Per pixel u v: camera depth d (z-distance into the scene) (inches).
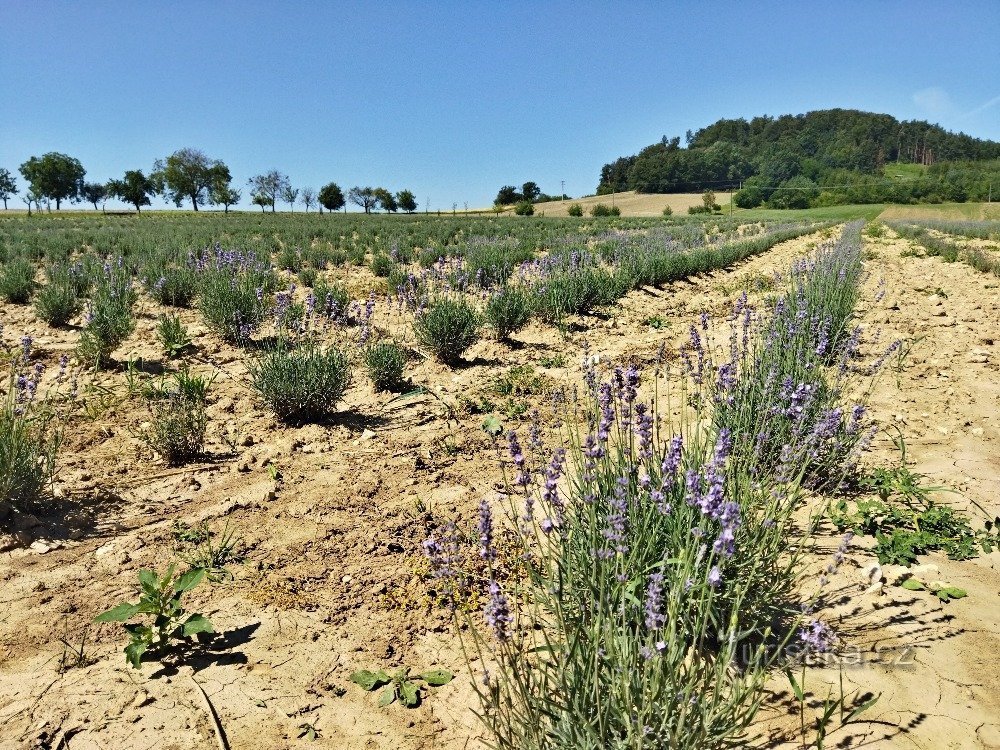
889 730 103.0
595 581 109.0
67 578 146.8
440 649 126.9
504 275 567.2
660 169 6697.8
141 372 309.7
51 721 105.1
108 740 102.0
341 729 106.5
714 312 485.7
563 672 91.0
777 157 7076.8
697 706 88.6
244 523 173.6
